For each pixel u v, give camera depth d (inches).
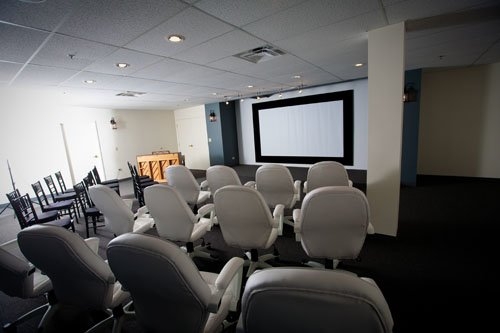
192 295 37.2
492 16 89.7
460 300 68.7
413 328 60.0
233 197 67.0
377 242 104.0
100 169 284.4
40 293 62.6
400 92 96.1
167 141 368.8
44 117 229.5
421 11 83.7
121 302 58.2
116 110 301.4
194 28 86.0
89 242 67.7
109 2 65.4
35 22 73.2
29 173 219.8
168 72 143.1
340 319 23.0
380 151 102.8
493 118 189.3
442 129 208.5
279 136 305.9
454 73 197.9
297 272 24.3
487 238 104.1
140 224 100.2
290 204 112.5
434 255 92.8
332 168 98.5
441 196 163.5
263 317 25.7
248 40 101.9
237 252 105.8
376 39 97.8
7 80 137.4
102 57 108.7
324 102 264.7
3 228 166.1
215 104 321.4
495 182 190.7
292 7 75.6
